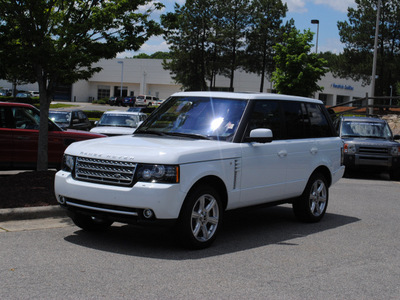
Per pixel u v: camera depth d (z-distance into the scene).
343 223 8.23
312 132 8.12
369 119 17.19
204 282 4.83
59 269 5.01
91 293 4.36
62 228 6.85
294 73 35.62
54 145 11.70
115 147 5.98
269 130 6.53
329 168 8.36
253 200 6.85
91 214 5.88
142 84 91.19
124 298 4.28
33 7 8.82
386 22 48.31
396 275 5.39
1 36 8.99
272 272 5.28
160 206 5.49
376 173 18.03
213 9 55.47
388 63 47.88
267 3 55.09
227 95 7.13
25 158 11.36
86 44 9.69
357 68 48.38
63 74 9.26
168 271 5.12
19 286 4.46
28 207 7.38
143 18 9.97
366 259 6.00
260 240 6.77
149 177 5.54
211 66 58.44
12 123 11.27
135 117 17.45
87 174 5.91
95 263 5.28
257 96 7.11
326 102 82.50
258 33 55.19
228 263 5.54
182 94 7.54
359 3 49.16
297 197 7.89
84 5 9.60
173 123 7.00
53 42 9.43
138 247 6.04
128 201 5.52
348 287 4.91
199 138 6.60
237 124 6.70
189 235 5.82
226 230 7.36
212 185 6.34
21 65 9.55
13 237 6.21
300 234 7.26
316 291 4.73
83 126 19.52
